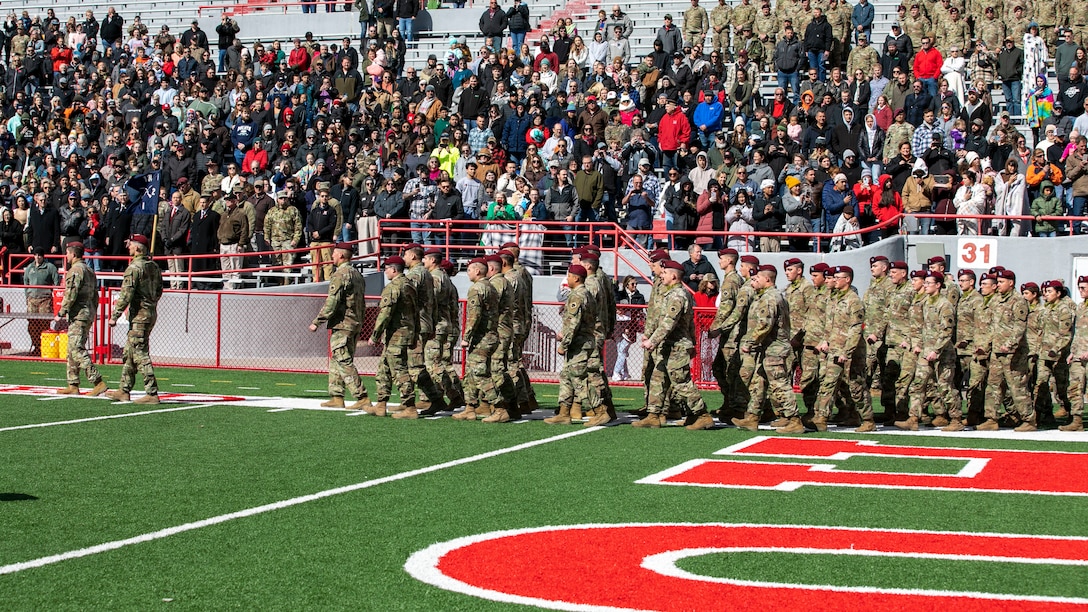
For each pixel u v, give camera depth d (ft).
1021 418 51.01
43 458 40.19
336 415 52.39
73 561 26.40
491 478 37.09
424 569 25.86
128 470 38.01
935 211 77.66
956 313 53.67
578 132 91.71
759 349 48.96
